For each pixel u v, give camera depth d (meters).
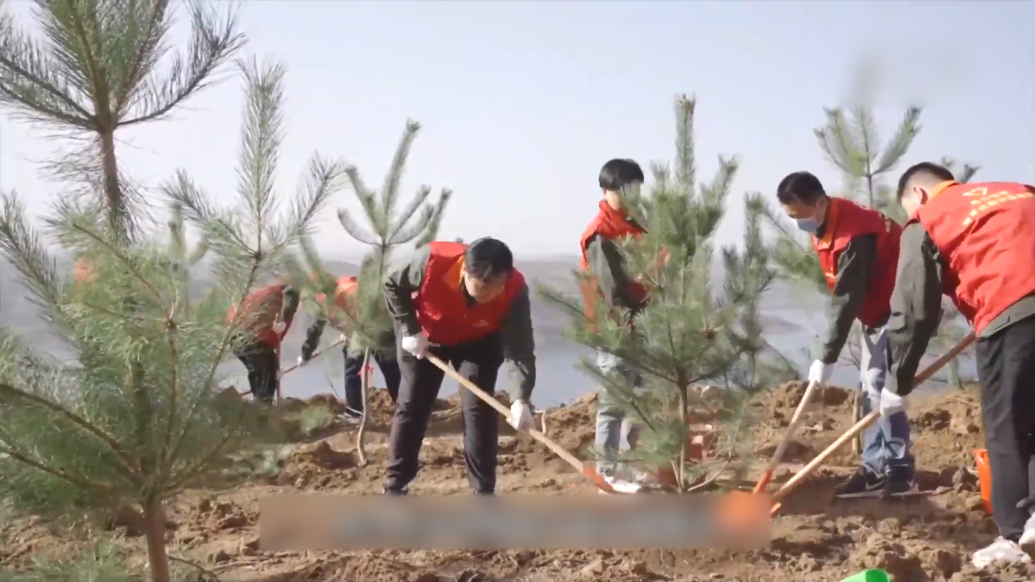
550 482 5.82
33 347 3.15
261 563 4.33
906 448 5.24
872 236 4.76
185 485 3.40
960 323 6.41
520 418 4.63
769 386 4.55
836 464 6.26
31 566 3.61
